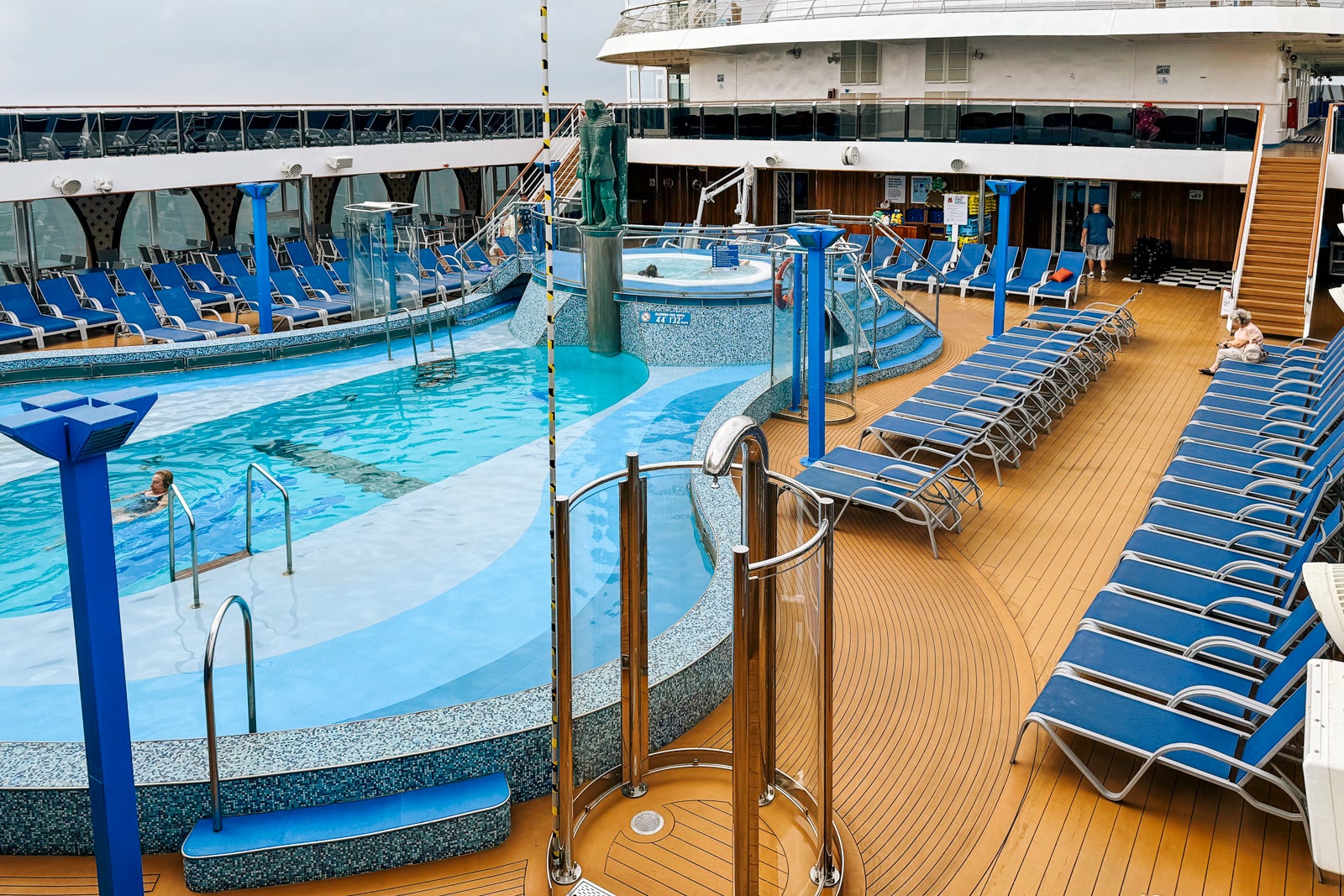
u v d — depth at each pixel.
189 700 6.23
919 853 4.71
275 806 4.77
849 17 21.03
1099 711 5.11
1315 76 28.06
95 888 4.48
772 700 4.55
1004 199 13.63
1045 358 11.82
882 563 7.74
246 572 7.99
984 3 21.34
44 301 17.27
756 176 23.05
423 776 4.92
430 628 7.10
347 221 16.70
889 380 13.17
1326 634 5.05
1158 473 9.56
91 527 3.41
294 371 14.35
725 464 3.85
